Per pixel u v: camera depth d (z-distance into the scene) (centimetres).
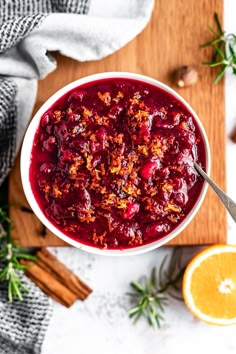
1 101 48
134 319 53
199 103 49
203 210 49
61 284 52
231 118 52
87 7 49
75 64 49
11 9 49
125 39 48
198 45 49
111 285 53
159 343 54
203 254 49
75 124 42
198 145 43
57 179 42
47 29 47
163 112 42
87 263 53
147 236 43
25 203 50
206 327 53
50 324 54
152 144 41
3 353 52
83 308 54
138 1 48
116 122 42
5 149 49
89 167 41
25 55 48
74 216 43
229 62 49
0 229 52
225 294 50
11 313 51
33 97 49
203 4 49
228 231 52
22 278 51
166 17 49
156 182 42
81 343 54
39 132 44
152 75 49
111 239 43
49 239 50
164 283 53
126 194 41
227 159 52
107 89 43
